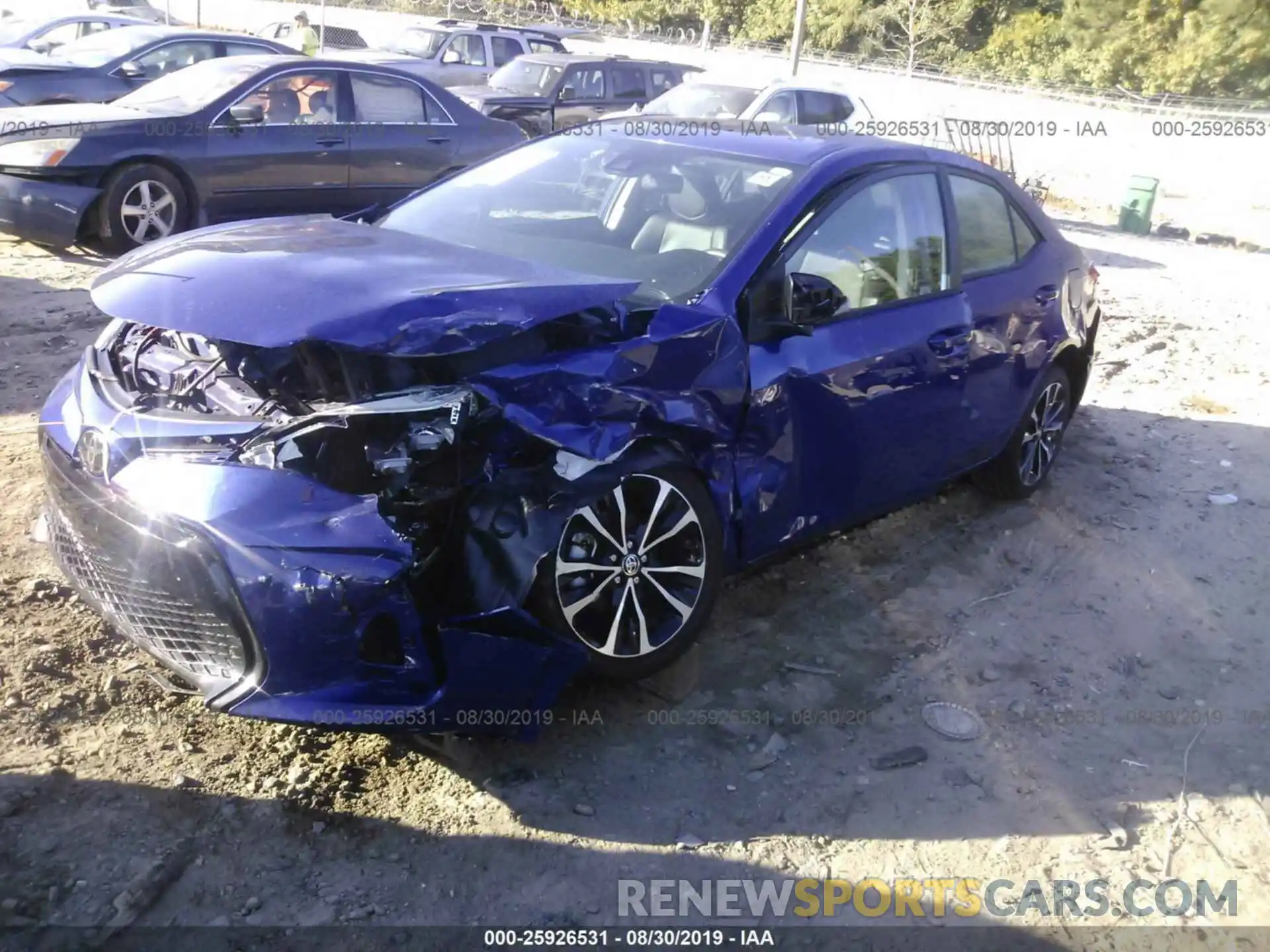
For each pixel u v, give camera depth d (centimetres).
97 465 312
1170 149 2620
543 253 416
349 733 342
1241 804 362
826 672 408
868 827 333
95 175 853
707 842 319
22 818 295
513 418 312
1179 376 842
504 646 307
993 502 575
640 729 363
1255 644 464
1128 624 469
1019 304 519
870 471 439
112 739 328
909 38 3575
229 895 283
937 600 471
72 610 384
